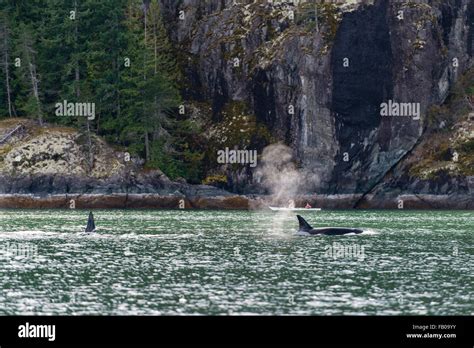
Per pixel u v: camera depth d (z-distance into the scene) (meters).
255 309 90.25
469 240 170.00
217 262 131.12
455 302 94.69
